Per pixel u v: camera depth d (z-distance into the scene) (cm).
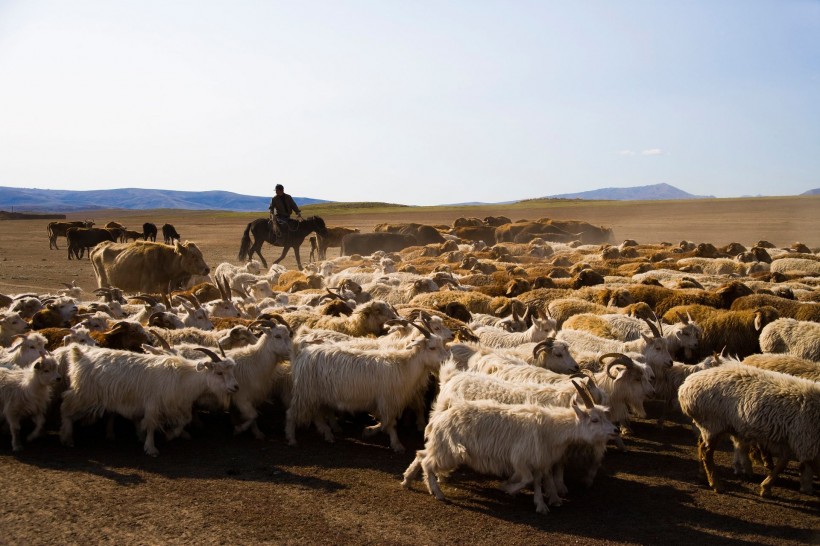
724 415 985
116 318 1748
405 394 1132
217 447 1134
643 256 3497
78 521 852
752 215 9044
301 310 1734
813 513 936
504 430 917
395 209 16812
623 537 859
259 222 4022
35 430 1117
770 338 1489
